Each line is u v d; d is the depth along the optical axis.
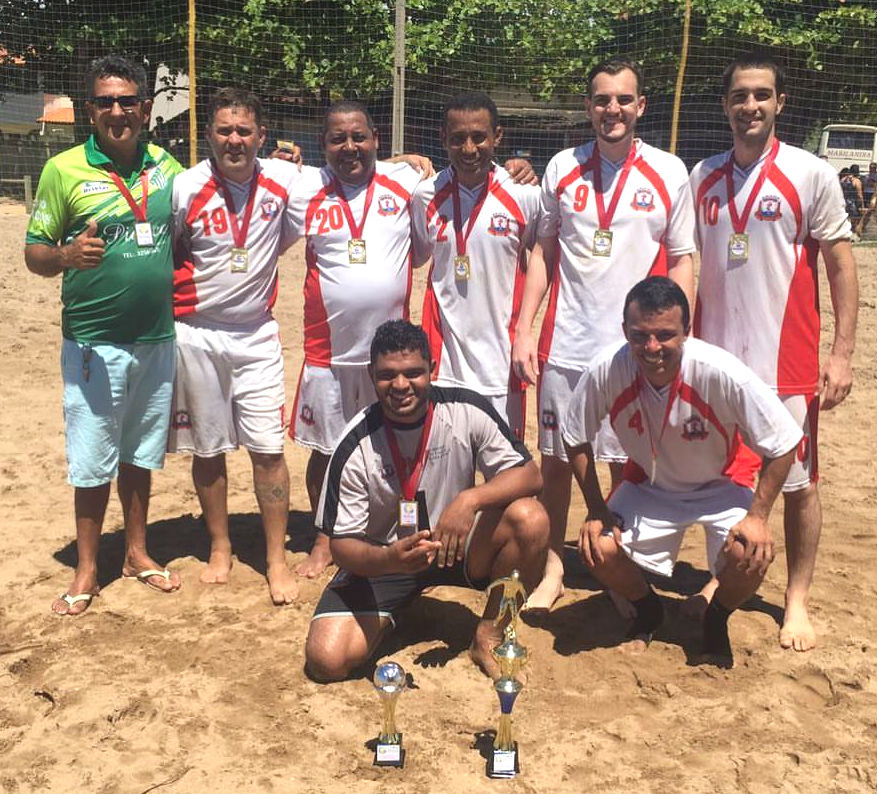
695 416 3.47
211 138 3.94
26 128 24.77
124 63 3.76
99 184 3.81
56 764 3.03
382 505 3.47
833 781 2.96
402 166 4.27
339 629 3.46
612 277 3.85
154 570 4.32
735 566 3.45
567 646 3.79
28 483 5.56
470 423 3.44
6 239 14.33
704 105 16.47
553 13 16.73
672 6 16.14
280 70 16.77
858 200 16.25
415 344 3.22
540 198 4.04
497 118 3.93
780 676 3.55
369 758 3.04
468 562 3.50
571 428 3.62
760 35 16.42
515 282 4.12
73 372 3.96
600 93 3.72
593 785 2.92
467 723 3.24
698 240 3.86
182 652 3.69
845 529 5.03
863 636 3.85
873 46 17.39
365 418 3.43
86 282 3.87
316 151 17.47
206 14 16.56
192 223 4.00
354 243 4.13
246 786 2.91
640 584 3.74
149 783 2.93
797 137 18.20
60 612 4.02
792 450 3.36
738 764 3.03
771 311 3.67
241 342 4.15
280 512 4.23
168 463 6.00
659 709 3.35
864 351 8.92
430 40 16.38
